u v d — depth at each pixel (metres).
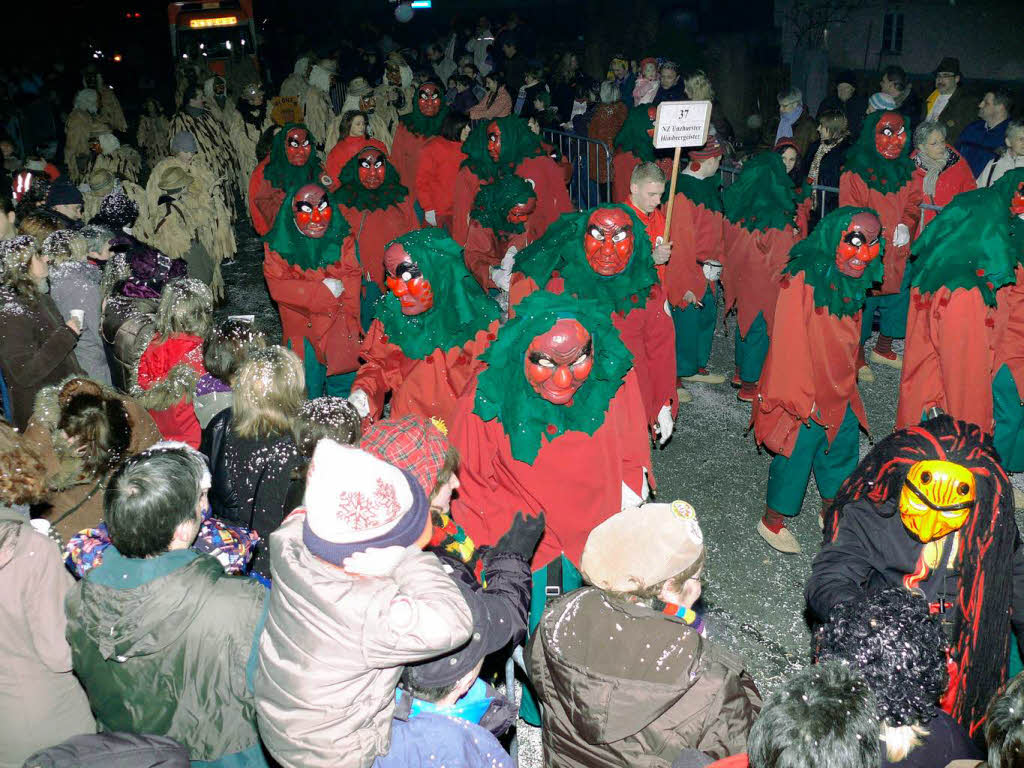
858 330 4.57
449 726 2.28
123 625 2.35
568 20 24.75
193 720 2.46
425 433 2.91
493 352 3.53
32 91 16.58
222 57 16.81
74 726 2.78
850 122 9.20
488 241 7.21
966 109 8.91
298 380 3.39
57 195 6.13
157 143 14.49
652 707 2.17
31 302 4.52
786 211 6.20
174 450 2.54
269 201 8.11
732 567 5.02
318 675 2.08
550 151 7.85
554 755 2.39
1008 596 2.87
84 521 3.32
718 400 6.84
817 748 1.79
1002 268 4.50
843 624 2.18
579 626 2.31
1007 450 5.11
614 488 3.68
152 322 4.43
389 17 26.11
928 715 2.08
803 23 16.56
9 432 3.00
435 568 2.21
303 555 2.13
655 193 5.17
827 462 4.84
